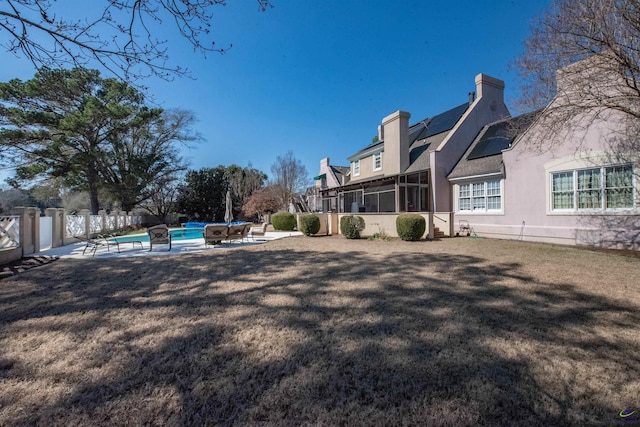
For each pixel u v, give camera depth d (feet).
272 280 18.86
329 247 34.32
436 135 60.23
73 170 68.80
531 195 38.60
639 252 28.37
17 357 9.35
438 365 8.79
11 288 17.33
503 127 49.14
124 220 74.43
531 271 20.63
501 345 9.98
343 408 6.98
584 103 26.20
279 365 8.82
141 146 88.63
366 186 67.21
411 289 16.60
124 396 7.43
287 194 104.27
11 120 55.67
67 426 6.41
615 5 20.20
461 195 49.49
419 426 6.43
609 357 9.22
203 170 108.47
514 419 6.64
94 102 60.44
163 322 12.14
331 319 12.34
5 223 26.27
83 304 14.47
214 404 7.13
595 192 32.53
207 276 20.03
